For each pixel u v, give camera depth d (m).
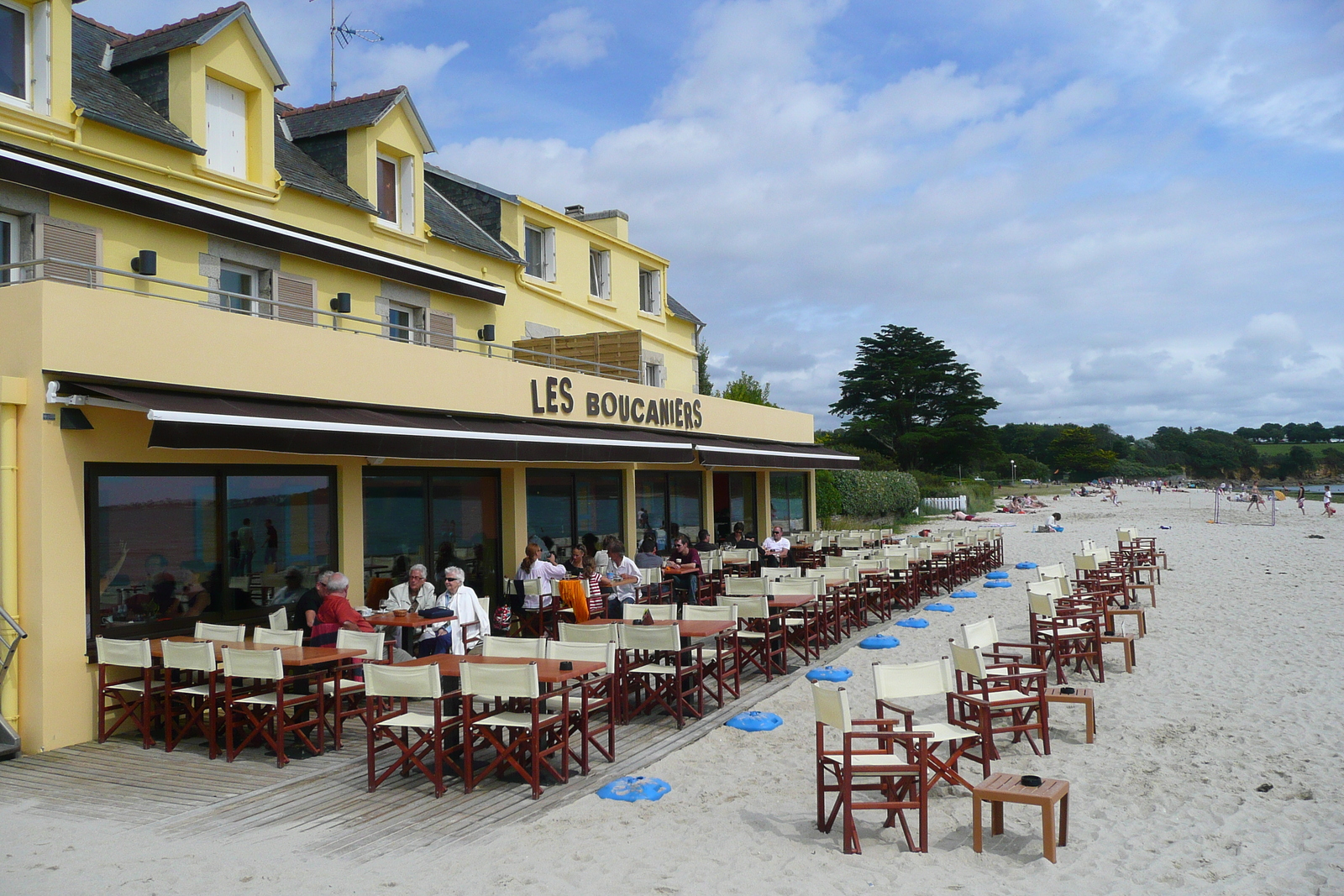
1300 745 8.53
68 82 11.11
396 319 16.02
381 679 7.26
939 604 18.11
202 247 12.30
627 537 18.88
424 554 13.59
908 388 90.25
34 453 8.49
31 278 10.30
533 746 7.19
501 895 5.41
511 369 14.89
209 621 10.20
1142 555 22.45
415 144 16.55
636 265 23.77
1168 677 11.40
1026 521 49.81
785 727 9.37
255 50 13.52
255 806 6.96
